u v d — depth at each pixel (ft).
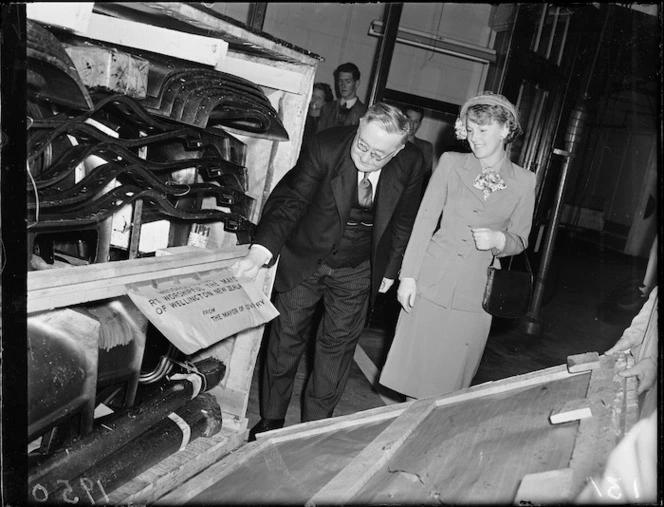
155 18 6.16
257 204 8.51
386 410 6.13
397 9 15.28
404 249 8.76
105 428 5.91
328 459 5.35
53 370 5.13
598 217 32.94
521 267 19.21
